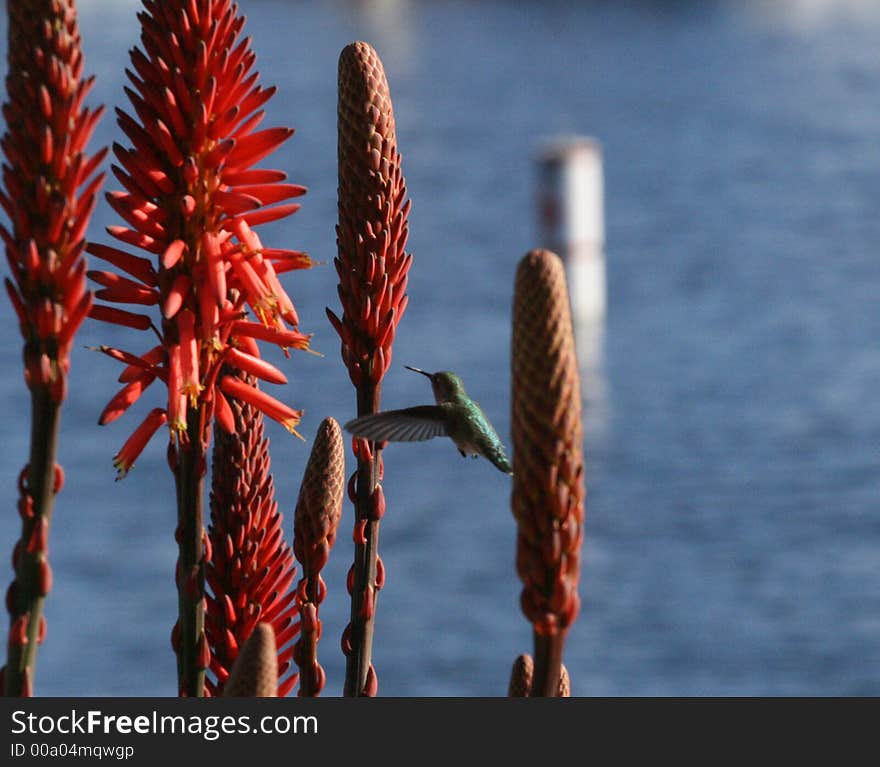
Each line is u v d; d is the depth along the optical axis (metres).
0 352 73.38
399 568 49.78
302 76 185.38
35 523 5.94
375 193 7.38
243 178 7.04
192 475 6.87
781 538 51.59
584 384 71.19
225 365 7.30
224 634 7.26
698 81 198.75
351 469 43.94
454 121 163.50
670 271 95.25
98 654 42.50
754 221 110.88
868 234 104.81
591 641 43.66
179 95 6.85
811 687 40.53
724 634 44.09
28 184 5.81
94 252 6.97
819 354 75.75
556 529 5.49
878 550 50.09
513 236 104.44
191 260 6.98
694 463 59.84
